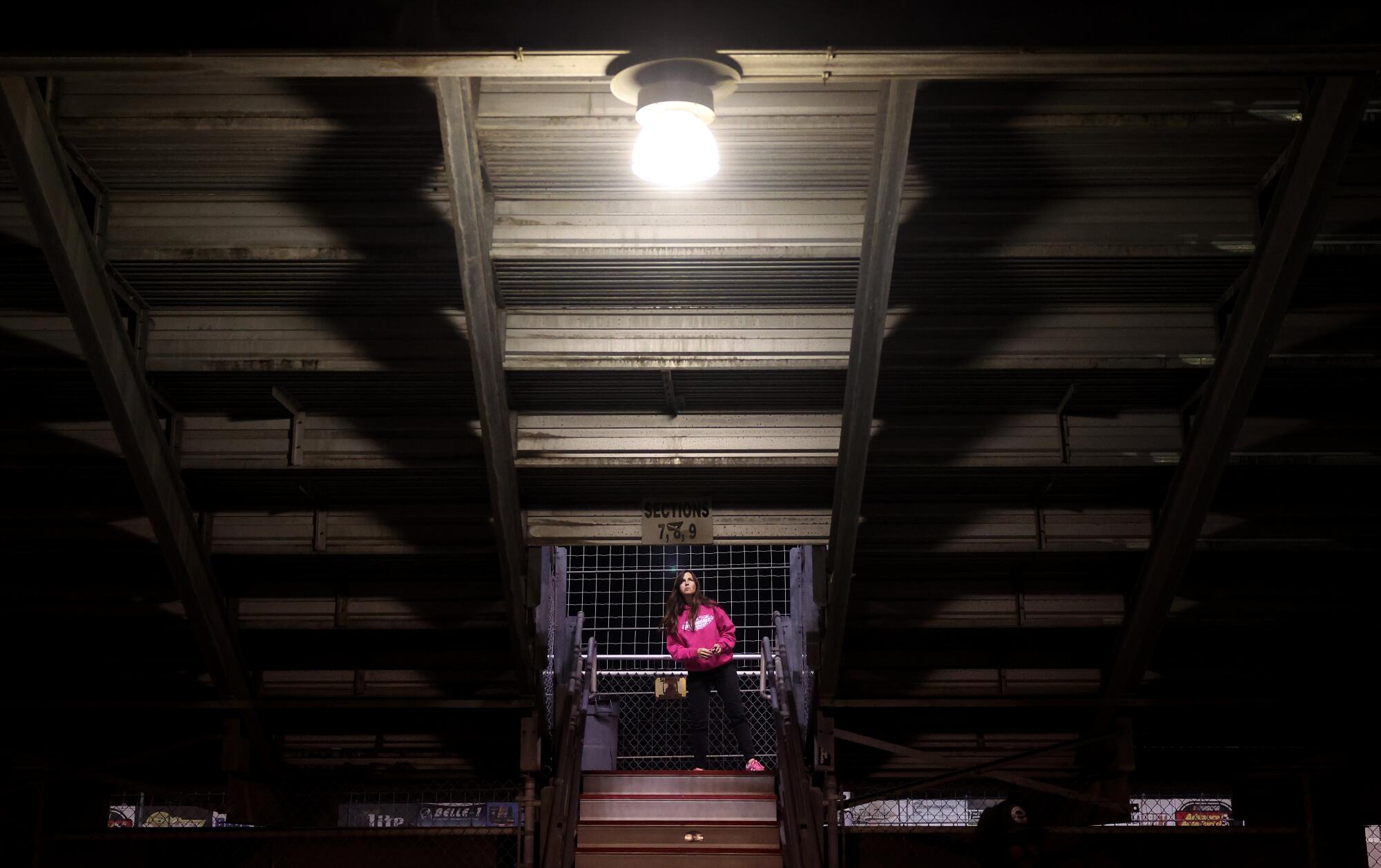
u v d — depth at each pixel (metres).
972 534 7.86
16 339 6.77
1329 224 6.46
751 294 6.84
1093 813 8.75
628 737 11.50
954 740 8.91
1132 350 6.98
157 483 7.05
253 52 4.57
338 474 7.53
